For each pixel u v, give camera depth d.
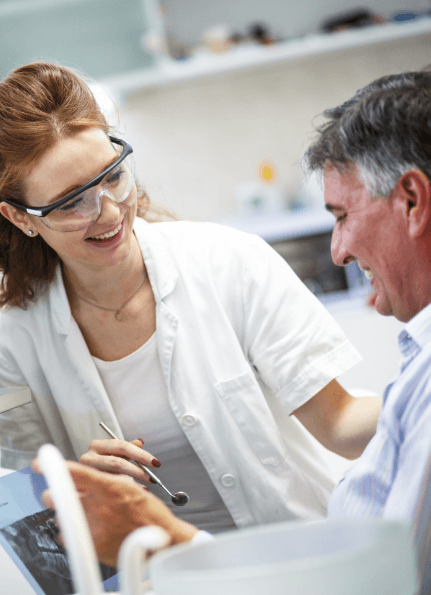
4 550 0.84
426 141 0.70
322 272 3.46
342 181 0.78
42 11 3.41
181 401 1.17
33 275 1.22
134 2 3.48
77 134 1.00
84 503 0.81
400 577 0.44
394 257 0.76
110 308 1.19
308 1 3.86
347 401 1.16
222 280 1.21
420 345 0.73
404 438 0.70
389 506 0.65
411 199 0.72
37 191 1.02
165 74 3.61
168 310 1.18
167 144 4.07
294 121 4.02
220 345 1.18
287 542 0.49
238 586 0.42
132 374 1.20
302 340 1.14
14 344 1.25
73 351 1.19
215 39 3.64
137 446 1.11
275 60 3.68
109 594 0.68
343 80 3.96
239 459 1.16
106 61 3.55
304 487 1.20
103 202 1.02
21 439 1.15
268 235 3.47
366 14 3.68
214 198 4.12
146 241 1.22
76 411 1.22
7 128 0.99
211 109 4.02
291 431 1.26
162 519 0.79
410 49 3.89
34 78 1.03
